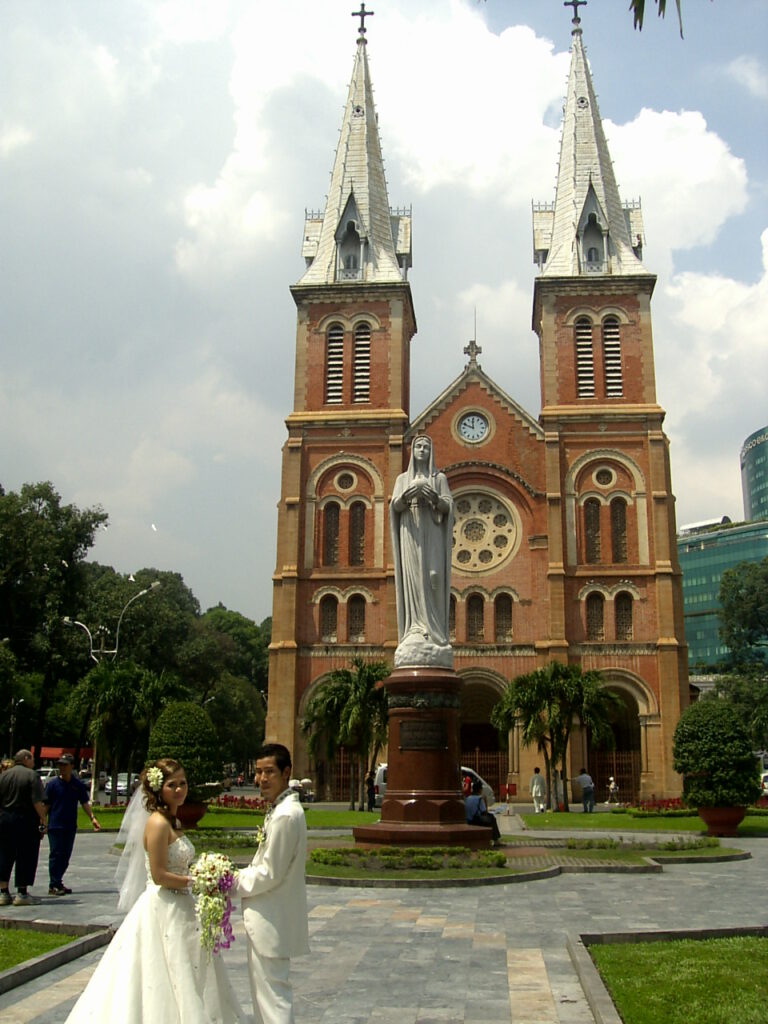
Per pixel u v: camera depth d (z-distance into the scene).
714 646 155.50
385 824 21.88
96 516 69.31
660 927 13.78
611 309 61.84
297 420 61.00
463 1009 9.67
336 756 55.97
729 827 31.25
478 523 59.44
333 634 58.16
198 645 87.50
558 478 58.53
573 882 18.92
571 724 48.03
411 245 68.94
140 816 9.95
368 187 66.81
